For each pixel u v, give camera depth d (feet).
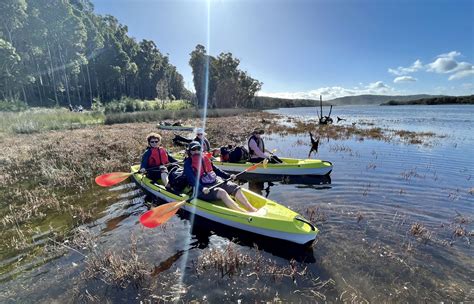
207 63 244.42
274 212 15.07
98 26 198.90
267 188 22.61
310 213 17.07
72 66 161.07
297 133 58.85
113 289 10.67
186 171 17.21
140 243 13.91
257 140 27.45
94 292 10.53
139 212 17.72
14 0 123.54
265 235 14.37
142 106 149.48
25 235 15.16
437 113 150.30
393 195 20.38
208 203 16.44
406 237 14.15
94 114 93.91
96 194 21.17
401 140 46.57
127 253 13.02
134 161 31.63
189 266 12.00
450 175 25.39
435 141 44.93
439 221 16.05
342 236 14.30
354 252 12.85
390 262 12.06
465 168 27.84
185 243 13.94
